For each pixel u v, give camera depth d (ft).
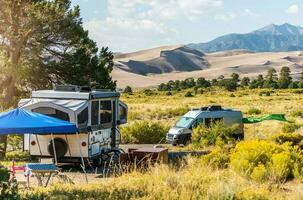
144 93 489.26
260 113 193.88
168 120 157.99
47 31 88.22
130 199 33.19
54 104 58.85
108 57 95.35
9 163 61.82
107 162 64.39
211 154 52.90
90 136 60.29
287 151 48.06
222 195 32.76
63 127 46.73
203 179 39.83
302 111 183.73
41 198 33.78
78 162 60.34
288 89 507.71
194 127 91.71
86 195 35.17
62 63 89.35
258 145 48.49
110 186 38.50
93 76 91.35
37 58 87.61
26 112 48.08
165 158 56.59
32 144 61.36
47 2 90.38
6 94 85.40
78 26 91.61
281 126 130.52
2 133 45.16
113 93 67.00
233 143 85.20
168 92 478.18
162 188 36.11
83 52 90.74
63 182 45.47
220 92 494.18
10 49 85.87
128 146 89.81
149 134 98.02
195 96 428.97
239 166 44.34
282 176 43.83
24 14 87.15
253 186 37.78
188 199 33.06
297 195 35.37
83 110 59.31
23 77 84.17
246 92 468.34
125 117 70.95
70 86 63.72
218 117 93.91
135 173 46.32
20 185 43.55
